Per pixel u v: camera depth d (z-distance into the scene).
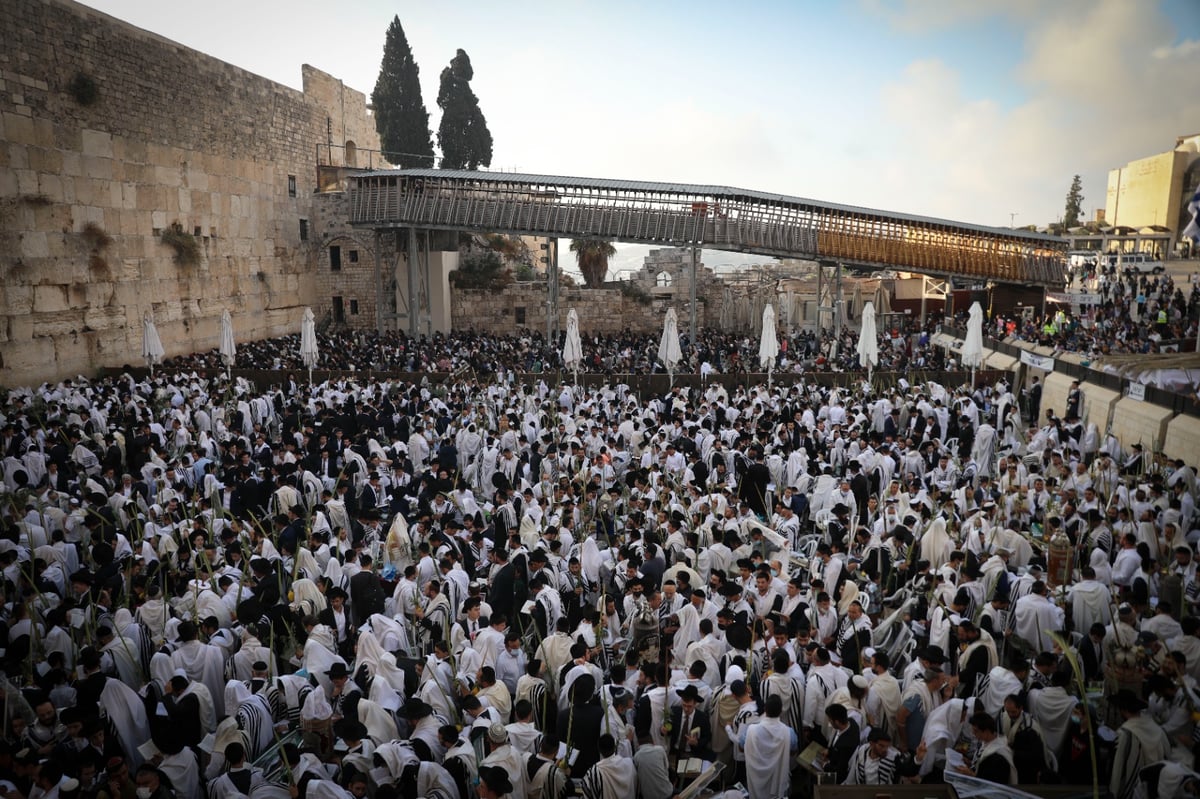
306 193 48.50
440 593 10.88
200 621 10.16
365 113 57.88
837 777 7.33
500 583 11.46
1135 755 6.82
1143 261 32.16
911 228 39.19
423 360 32.66
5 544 12.38
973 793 6.40
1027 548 12.12
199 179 38.38
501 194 40.59
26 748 8.17
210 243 39.38
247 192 42.44
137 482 16.08
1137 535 12.34
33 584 10.85
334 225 48.94
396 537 13.09
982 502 13.89
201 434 20.20
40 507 14.07
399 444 19.67
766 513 16.14
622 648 10.27
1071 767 7.73
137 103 34.12
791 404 23.11
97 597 11.09
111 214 32.69
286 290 46.47
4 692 8.27
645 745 7.57
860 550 12.55
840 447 18.77
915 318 46.59
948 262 39.47
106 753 7.96
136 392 25.80
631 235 38.56
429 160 57.81
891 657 9.51
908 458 17.16
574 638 9.64
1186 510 13.17
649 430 20.48
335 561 11.93
